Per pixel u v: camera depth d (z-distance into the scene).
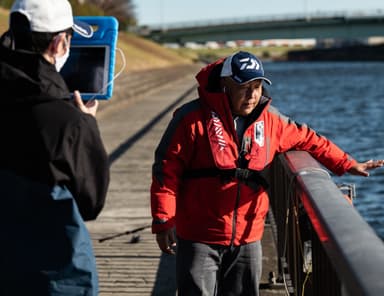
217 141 3.51
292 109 41.72
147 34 110.69
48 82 2.55
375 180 17.12
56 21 2.62
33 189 2.53
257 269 3.68
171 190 3.57
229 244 3.59
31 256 2.53
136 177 10.93
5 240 2.54
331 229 2.72
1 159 2.54
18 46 2.61
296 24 95.38
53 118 2.52
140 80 44.66
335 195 3.19
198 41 109.12
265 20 96.50
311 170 3.67
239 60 3.46
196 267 3.62
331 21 93.44
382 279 2.14
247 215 3.59
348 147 26.09
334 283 3.05
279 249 5.64
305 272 4.04
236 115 3.55
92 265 2.57
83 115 2.56
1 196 2.54
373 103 46.00
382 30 93.06
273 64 166.38
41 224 2.53
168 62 91.81
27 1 2.60
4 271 2.54
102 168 2.57
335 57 188.38
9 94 2.54
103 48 3.13
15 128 2.53
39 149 2.51
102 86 3.11
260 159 3.56
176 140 3.55
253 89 3.48
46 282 2.53
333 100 49.00
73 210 2.53
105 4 87.50
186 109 3.57
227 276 3.69
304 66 144.38
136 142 15.25
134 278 5.89
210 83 3.59
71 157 2.52
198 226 3.60
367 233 2.62
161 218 3.55
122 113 23.50
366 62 175.25
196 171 3.57
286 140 3.75
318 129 31.47
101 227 7.66
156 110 24.53
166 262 6.30
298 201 4.01
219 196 3.54
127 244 6.89
